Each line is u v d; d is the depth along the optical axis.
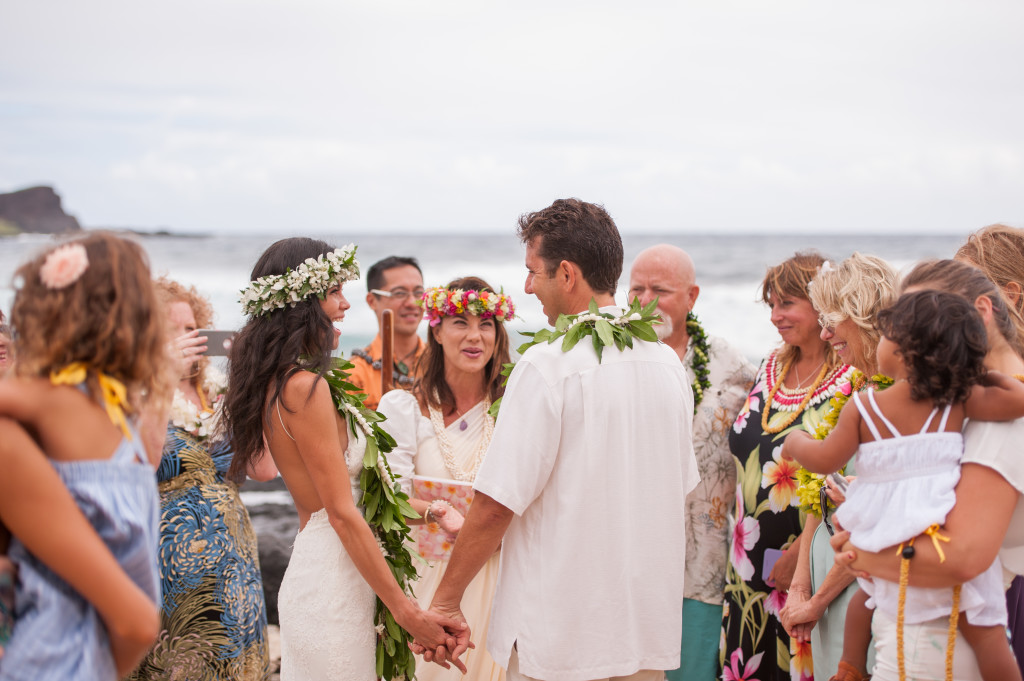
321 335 2.55
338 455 2.49
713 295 23.81
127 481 1.59
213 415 2.98
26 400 1.51
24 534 1.47
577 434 2.29
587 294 2.49
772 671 3.13
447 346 3.24
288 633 2.56
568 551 2.28
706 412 3.56
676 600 2.42
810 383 3.19
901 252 46.22
